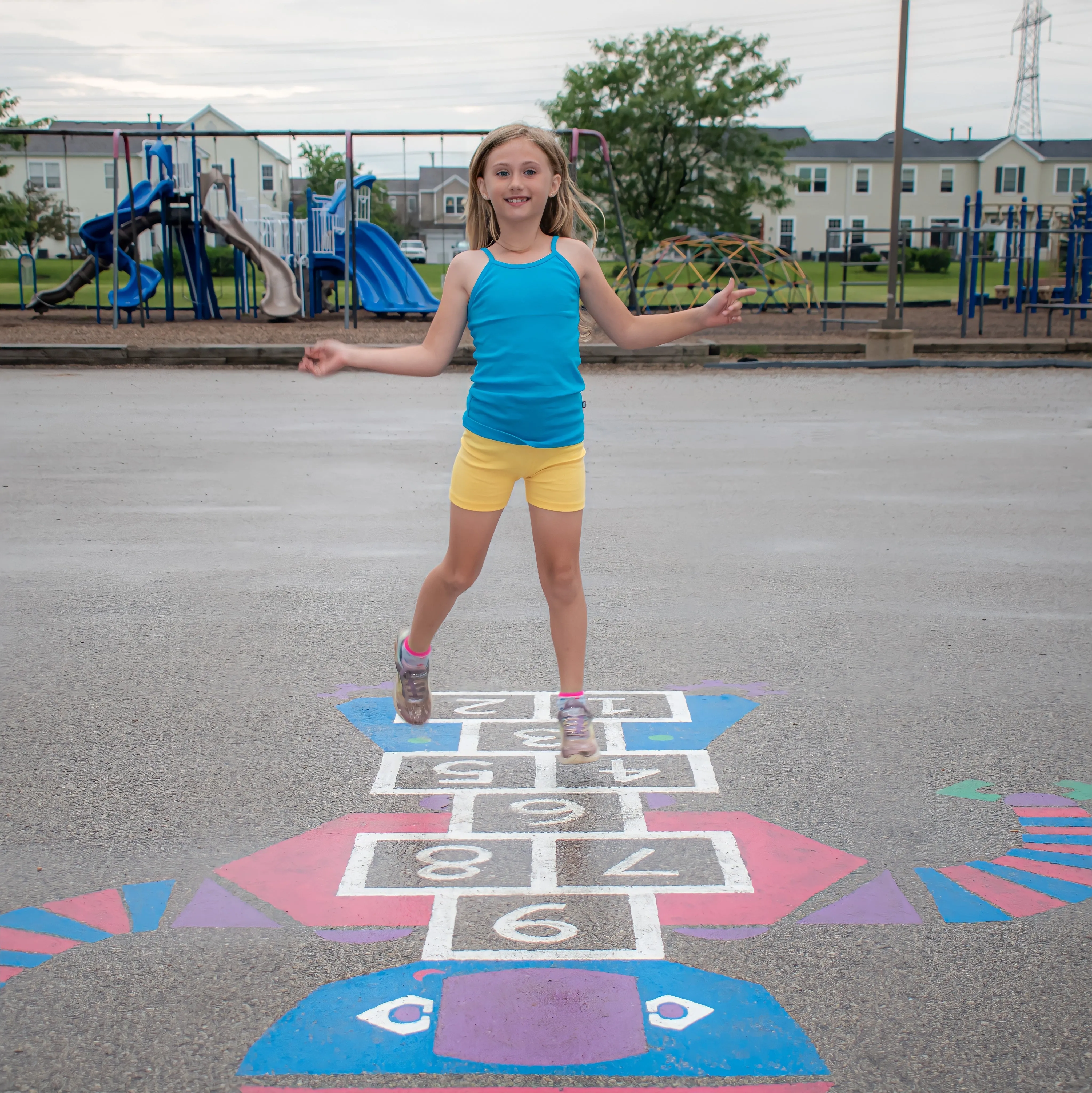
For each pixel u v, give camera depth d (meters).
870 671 4.18
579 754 3.28
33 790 3.18
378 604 5.03
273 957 2.39
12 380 14.40
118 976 2.33
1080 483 7.92
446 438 9.83
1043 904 2.61
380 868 2.76
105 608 4.94
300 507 7.04
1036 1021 2.19
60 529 6.44
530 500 3.29
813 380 15.00
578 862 2.79
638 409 11.90
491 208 3.27
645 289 29.69
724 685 4.04
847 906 2.59
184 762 3.38
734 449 9.37
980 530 6.49
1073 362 16.48
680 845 2.88
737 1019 2.19
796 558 5.86
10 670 4.16
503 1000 2.24
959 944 2.44
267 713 3.76
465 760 3.40
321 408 11.85
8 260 56.47
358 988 2.28
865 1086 2.01
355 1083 2.01
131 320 23.62
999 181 68.94
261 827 2.97
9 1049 2.11
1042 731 3.63
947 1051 2.11
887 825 2.99
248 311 28.23
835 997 2.26
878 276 53.78
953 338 19.72
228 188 24.19
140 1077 2.03
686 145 48.03
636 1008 2.22
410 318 25.72
